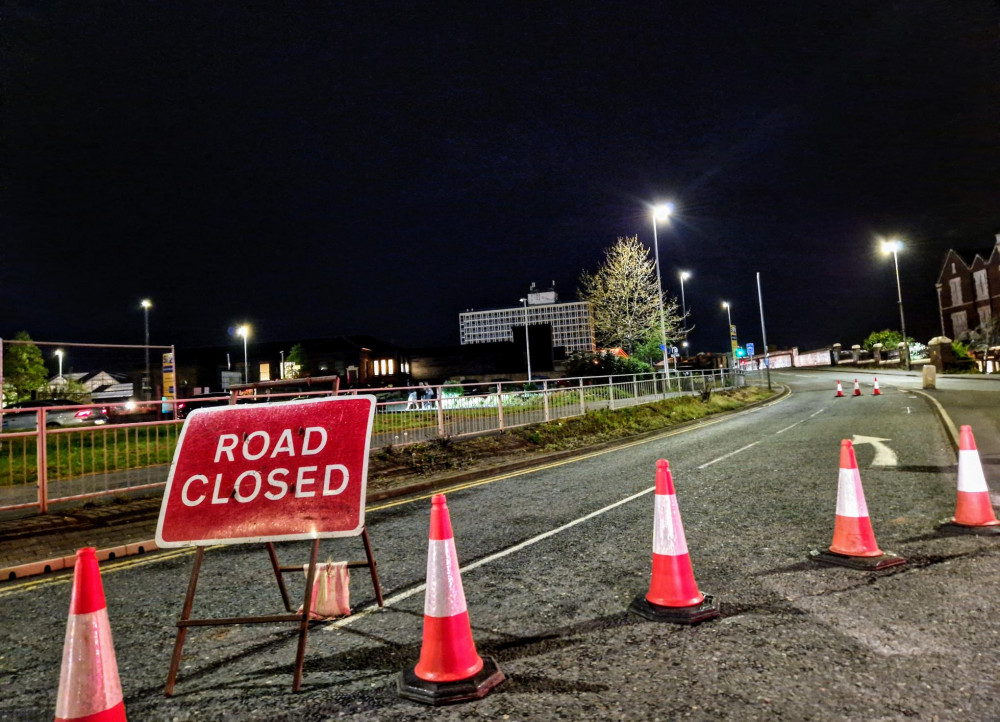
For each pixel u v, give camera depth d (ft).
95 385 177.68
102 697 7.73
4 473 25.64
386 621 12.80
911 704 8.23
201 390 171.42
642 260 124.88
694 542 17.26
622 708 8.59
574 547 17.69
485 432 44.70
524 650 10.80
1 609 15.26
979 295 168.25
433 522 10.21
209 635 12.53
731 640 10.66
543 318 514.68
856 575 13.65
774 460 32.68
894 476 25.66
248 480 11.59
